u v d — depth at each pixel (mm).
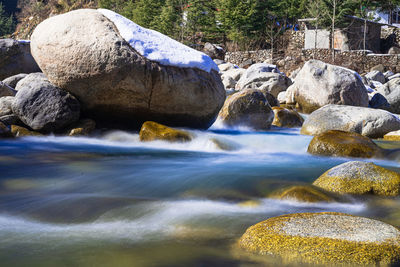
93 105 7684
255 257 2553
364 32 32406
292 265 2428
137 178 4609
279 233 2686
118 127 8188
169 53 7738
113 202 3752
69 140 7215
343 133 6777
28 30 76125
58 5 71500
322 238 2586
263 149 7406
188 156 6262
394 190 4043
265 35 39844
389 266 2371
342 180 4129
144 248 2705
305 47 36125
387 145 7781
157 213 3467
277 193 4047
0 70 15258
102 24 7422
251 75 21859
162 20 43031
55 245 2740
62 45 7301
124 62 7148
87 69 7215
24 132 7156
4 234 2945
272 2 37281
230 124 10266
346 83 13273
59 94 7422
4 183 4285
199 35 44000
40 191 4062
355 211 3625
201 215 3428
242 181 4512
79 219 3320
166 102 7773
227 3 37312
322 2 32375
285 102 15500
